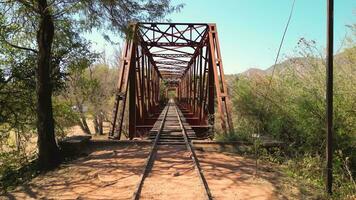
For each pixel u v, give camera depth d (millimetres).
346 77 9742
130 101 19031
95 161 11125
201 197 7500
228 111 15484
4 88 15578
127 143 13664
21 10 12680
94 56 16172
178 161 10859
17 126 16016
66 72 16266
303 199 7539
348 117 9406
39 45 11281
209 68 21188
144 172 9336
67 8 11734
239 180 8859
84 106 32750
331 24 7344
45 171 10727
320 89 10484
